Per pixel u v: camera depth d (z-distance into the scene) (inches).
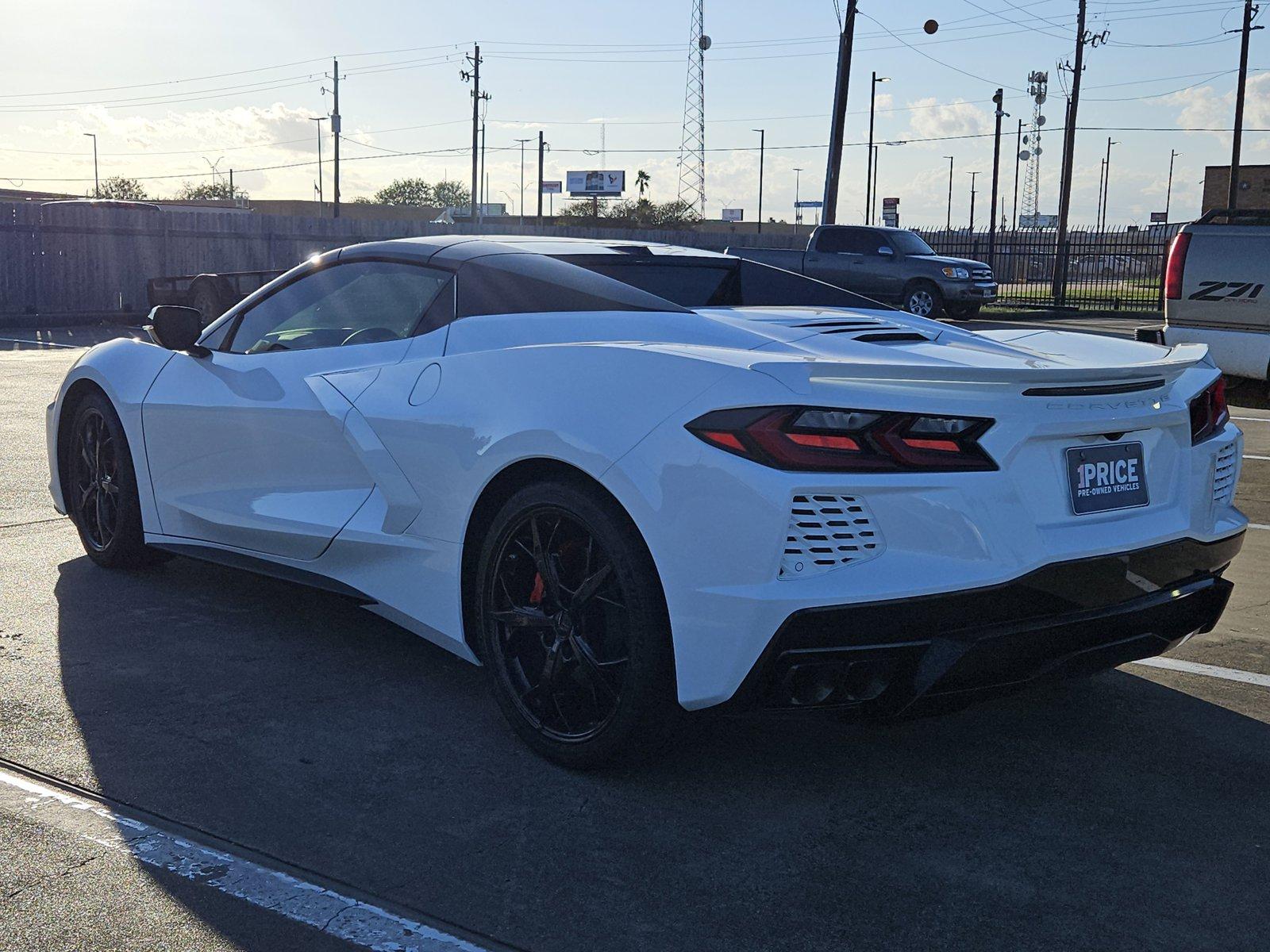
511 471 109.3
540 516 106.2
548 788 103.2
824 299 141.1
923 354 109.5
